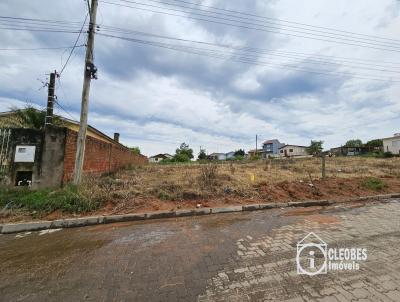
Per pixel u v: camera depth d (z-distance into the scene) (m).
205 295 2.60
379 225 5.15
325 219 5.79
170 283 2.87
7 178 6.95
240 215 6.40
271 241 4.25
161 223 5.68
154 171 15.25
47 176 7.19
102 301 2.53
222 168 15.86
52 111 8.03
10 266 3.45
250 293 2.62
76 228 5.36
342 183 10.14
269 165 18.66
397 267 3.16
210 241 4.32
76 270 3.28
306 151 61.19
